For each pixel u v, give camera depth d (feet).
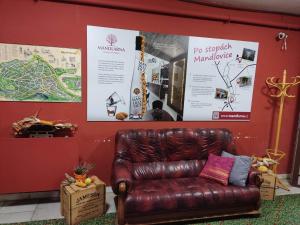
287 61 11.79
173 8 9.84
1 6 8.29
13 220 7.94
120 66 9.70
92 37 9.23
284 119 12.24
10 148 8.01
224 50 10.80
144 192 7.72
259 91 11.65
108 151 10.12
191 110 10.84
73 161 8.64
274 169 11.00
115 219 8.16
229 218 8.54
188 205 7.81
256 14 11.02
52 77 9.07
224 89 11.10
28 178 8.30
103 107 9.78
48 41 8.86
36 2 8.54
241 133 11.73
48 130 8.44
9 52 8.55
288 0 9.70
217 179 8.84
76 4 8.91
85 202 7.89
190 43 10.32
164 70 10.20
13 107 8.89
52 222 7.86
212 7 10.39
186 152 9.75
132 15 9.52
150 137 9.42
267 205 9.54
